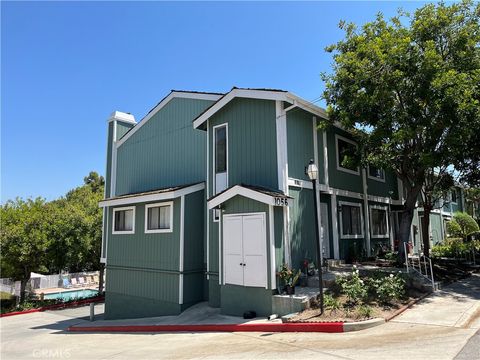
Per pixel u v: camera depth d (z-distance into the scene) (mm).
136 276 15117
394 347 6426
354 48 13602
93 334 13219
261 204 10672
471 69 11773
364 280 10820
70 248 23203
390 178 20016
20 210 23781
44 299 24203
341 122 12836
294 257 11570
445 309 8961
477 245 21891
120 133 20719
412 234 21828
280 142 11750
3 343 13172
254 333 9016
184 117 16688
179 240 13484
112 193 19812
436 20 12148
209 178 13594
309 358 6266
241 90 12477
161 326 11570
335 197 14664
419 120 11703
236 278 11008
